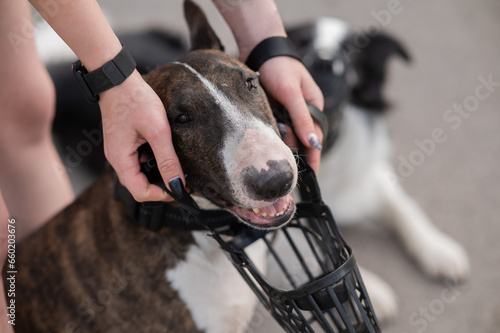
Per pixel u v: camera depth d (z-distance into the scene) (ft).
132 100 3.32
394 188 4.75
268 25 3.65
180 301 3.65
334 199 4.67
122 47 3.32
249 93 3.44
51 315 3.74
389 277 4.52
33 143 4.23
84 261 3.70
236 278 3.71
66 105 4.96
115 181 3.61
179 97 3.38
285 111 3.60
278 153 3.26
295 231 4.30
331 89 4.23
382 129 4.71
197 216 3.33
